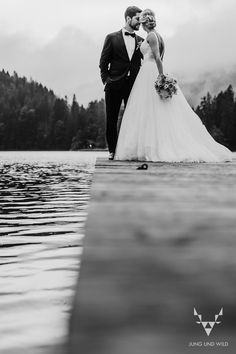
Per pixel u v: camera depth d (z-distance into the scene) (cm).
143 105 693
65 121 13812
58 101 14000
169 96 675
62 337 107
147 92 694
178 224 148
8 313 141
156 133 675
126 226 146
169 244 121
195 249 115
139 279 94
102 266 103
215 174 369
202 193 234
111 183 290
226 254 110
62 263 233
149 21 707
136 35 766
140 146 684
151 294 86
